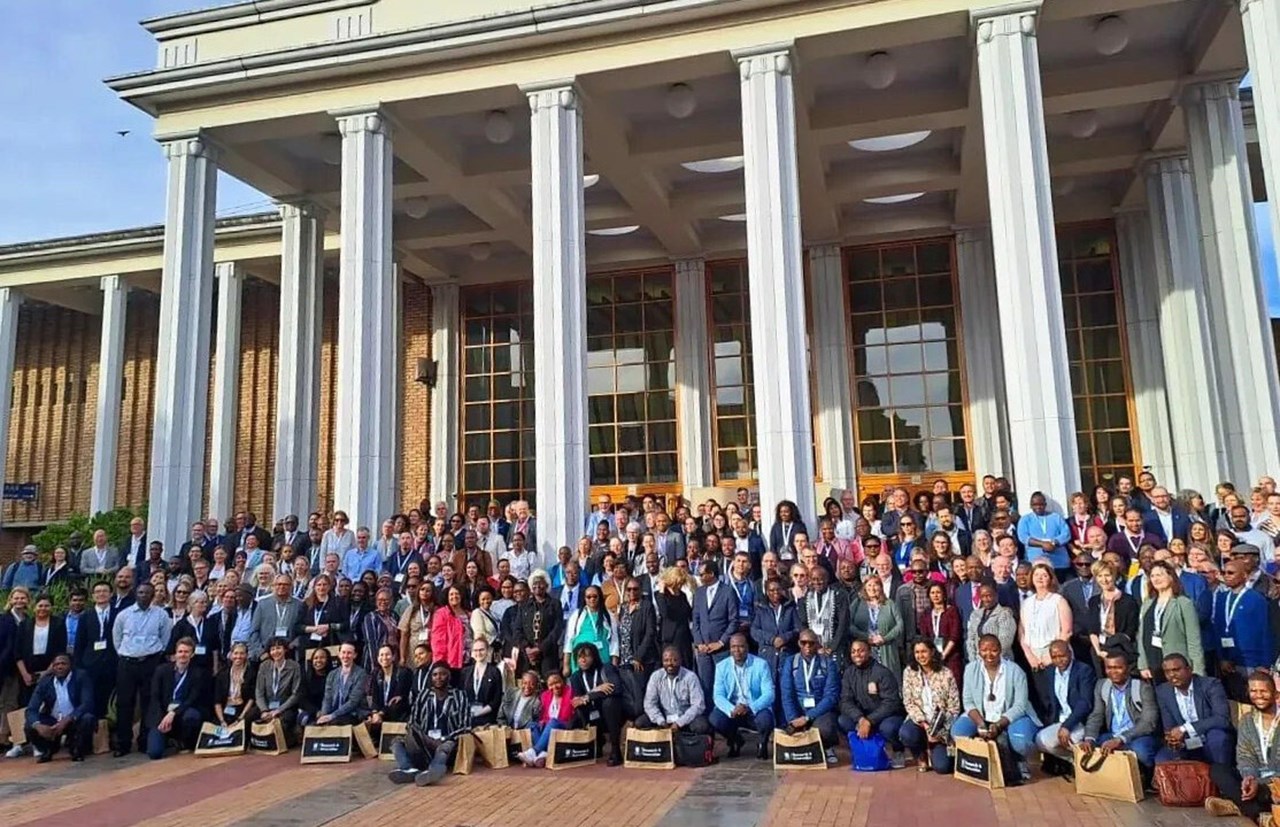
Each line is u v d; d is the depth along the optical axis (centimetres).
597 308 2062
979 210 1797
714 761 915
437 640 1023
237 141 1533
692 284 1988
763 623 961
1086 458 1762
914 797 761
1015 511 1145
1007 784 792
